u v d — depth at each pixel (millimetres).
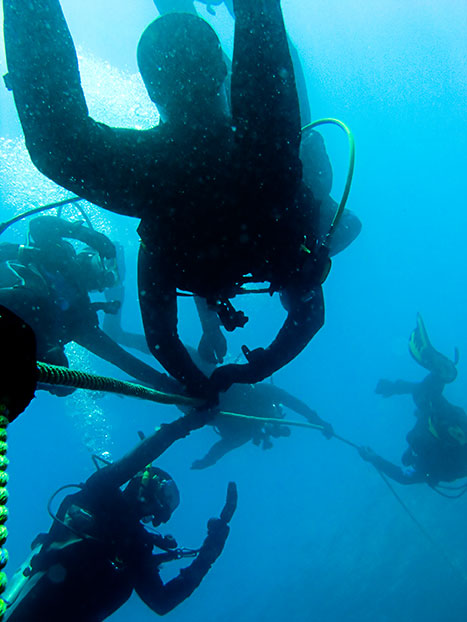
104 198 1546
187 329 16469
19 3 1284
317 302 2117
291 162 1571
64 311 3875
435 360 8031
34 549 4898
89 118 1435
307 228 1839
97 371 13883
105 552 4648
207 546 4781
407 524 17234
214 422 6758
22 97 1344
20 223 10648
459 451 8094
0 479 606
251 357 2311
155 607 4879
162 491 5148
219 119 1577
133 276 17438
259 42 1373
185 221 1625
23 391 677
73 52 1373
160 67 1559
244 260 1754
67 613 4469
